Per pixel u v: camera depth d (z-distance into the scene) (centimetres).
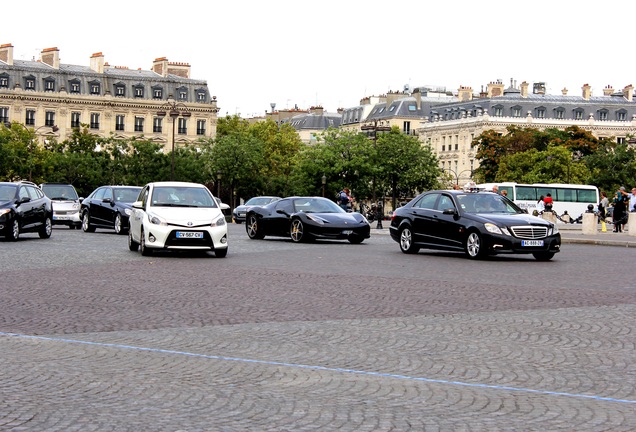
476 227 2355
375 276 1814
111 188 3694
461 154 14075
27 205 2948
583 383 819
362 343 1020
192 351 963
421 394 771
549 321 1201
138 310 1272
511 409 722
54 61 12044
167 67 12744
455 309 1316
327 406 727
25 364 883
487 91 14725
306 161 9812
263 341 1028
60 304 1325
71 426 663
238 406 725
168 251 2488
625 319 1223
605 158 10775
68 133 11900
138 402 736
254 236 3275
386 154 10875
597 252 2773
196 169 8844
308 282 1673
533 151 10844
